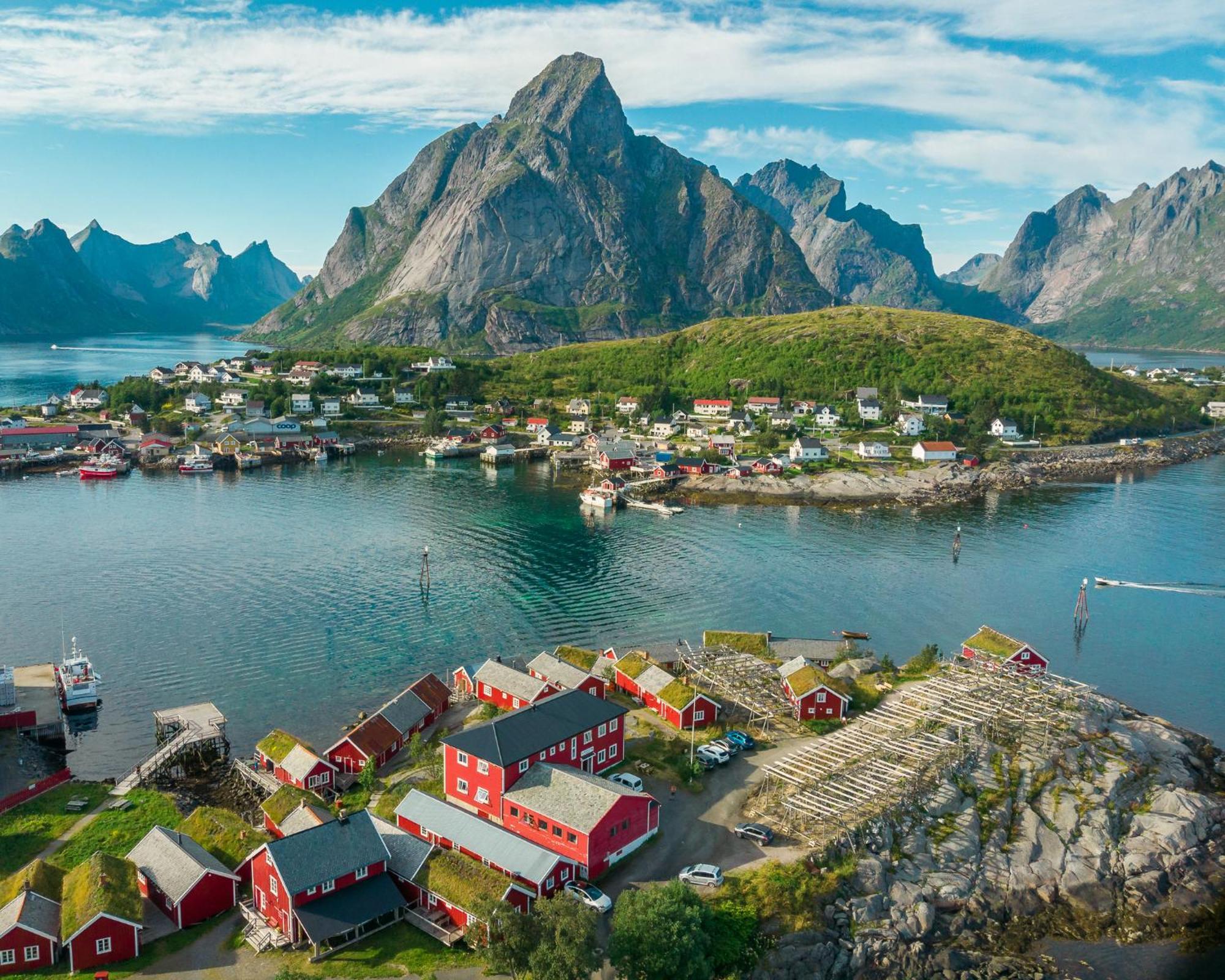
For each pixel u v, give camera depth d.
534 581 138.50
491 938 54.38
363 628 116.25
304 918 55.72
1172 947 62.12
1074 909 65.00
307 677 100.75
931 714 83.44
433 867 60.41
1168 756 83.00
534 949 52.19
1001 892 65.19
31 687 94.88
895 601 130.88
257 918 59.31
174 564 143.62
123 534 162.75
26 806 73.50
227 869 62.53
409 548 156.75
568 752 73.00
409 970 54.22
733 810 70.88
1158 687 102.69
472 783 70.12
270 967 54.78
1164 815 73.62
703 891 59.81
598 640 113.06
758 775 76.56
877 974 57.75
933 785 73.06
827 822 67.38
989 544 164.88
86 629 114.25
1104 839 70.56
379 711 86.06
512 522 178.88
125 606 122.88
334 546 156.50
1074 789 75.69
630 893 56.19
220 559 146.75
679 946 51.62
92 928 54.19
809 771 73.88
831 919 60.09
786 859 63.88
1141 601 132.00
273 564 144.75
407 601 127.38
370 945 56.78
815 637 116.12
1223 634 119.25
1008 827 71.12
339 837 60.41
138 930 55.97
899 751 76.69
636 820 65.19
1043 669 100.50
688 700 86.25
